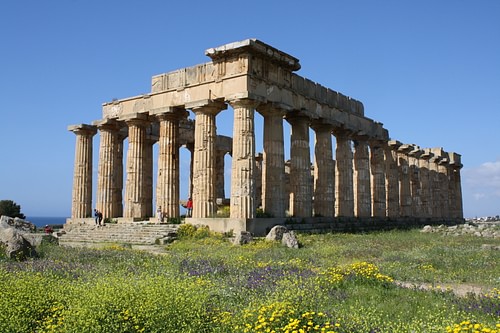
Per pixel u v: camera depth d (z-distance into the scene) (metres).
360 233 38.22
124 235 32.69
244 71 32.69
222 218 32.12
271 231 28.36
